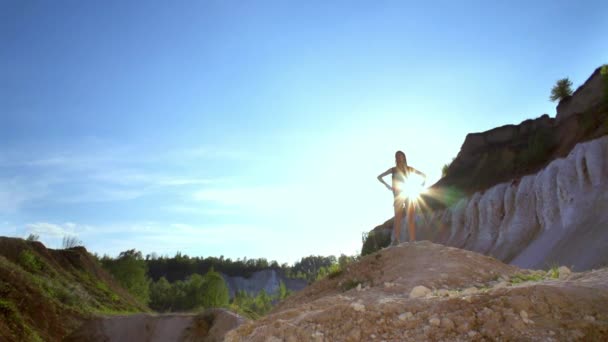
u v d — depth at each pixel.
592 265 17.05
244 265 170.88
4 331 19.05
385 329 4.45
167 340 23.47
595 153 23.41
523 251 25.12
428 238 36.88
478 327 4.05
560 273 7.00
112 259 59.28
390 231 41.06
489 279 7.88
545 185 25.94
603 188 21.86
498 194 30.98
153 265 167.12
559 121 33.25
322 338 4.61
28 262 29.25
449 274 7.99
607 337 3.62
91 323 24.12
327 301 6.71
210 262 169.38
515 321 3.91
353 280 9.16
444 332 4.13
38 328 21.86
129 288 55.81
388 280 8.38
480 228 31.00
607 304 3.92
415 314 4.54
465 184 37.88
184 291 82.75
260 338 4.95
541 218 25.92
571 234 21.42
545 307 3.97
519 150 35.16
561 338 3.66
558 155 27.95
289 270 164.75
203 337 23.25
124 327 24.11
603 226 19.38
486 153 38.59
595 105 28.98
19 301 22.23
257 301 76.81
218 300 69.06
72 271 34.78
